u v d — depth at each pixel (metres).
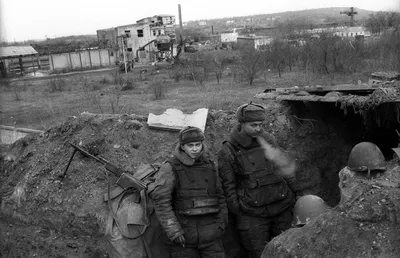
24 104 19.30
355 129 5.35
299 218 3.56
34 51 50.31
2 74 41.28
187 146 3.45
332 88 5.11
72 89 24.97
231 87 17.86
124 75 33.12
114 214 3.98
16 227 5.09
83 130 5.30
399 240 2.77
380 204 2.92
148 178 4.15
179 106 14.86
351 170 3.44
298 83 16.89
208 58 31.50
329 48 19.64
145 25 53.22
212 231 3.50
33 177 5.17
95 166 4.93
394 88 4.29
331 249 2.93
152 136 5.09
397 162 3.53
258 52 26.08
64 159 5.14
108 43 59.31
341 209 3.07
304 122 5.22
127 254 3.83
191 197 3.46
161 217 3.44
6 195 5.39
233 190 3.83
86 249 4.50
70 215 4.67
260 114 3.72
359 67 18.14
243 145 3.83
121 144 5.04
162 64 37.91
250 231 3.85
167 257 3.91
